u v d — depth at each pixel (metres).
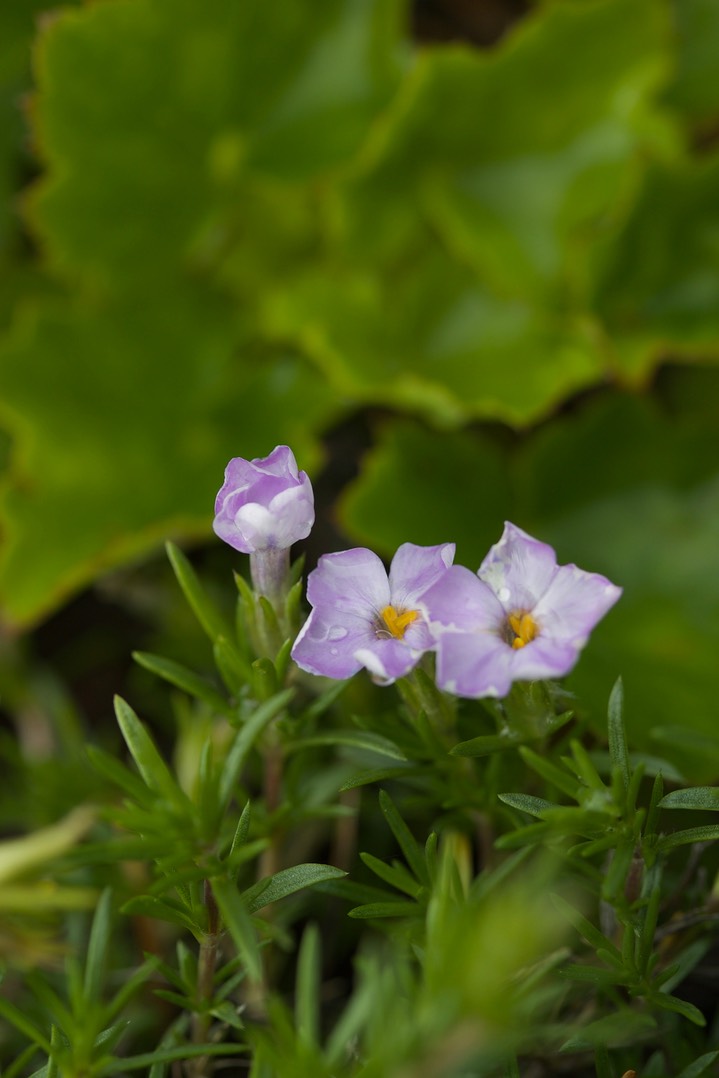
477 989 0.31
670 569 0.45
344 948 0.40
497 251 0.50
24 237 0.55
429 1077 0.31
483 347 0.50
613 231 0.48
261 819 0.37
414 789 0.41
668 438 0.48
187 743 0.40
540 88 0.49
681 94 0.53
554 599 0.34
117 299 0.52
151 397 0.51
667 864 0.39
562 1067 0.36
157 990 0.35
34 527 0.46
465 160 0.51
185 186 0.52
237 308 0.54
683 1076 0.35
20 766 0.42
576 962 0.37
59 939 0.39
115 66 0.47
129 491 0.48
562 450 0.48
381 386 0.47
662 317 0.50
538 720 0.35
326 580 0.34
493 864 0.37
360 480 0.46
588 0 0.47
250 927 0.33
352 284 0.52
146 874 0.39
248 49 0.49
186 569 0.36
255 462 0.35
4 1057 0.38
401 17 0.50
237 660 0.35
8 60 0.51
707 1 0.52
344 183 0.51
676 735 0.37
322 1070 0.32
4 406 0.48
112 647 0.48
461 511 0.47
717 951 0.38
